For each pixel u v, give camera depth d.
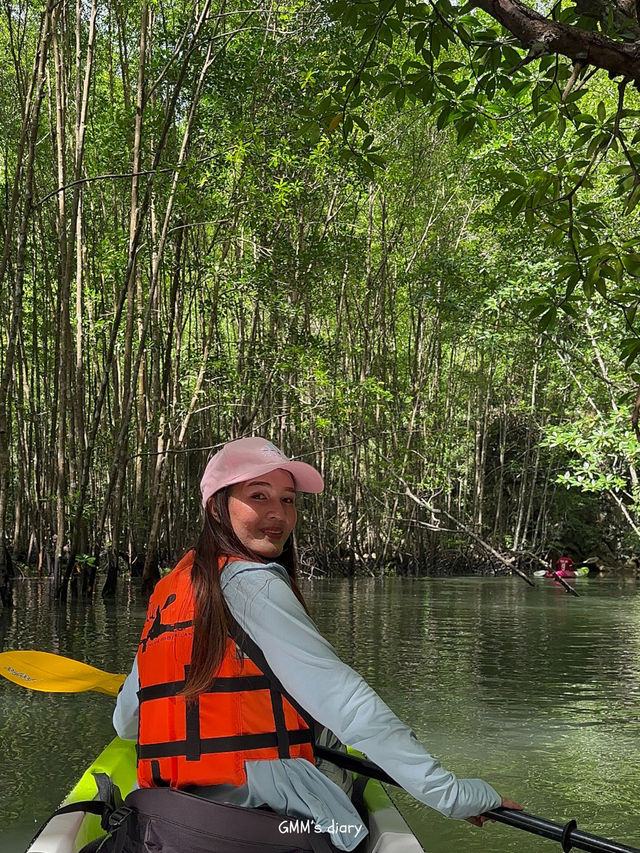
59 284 13.77
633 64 2.14
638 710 6.23
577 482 15.63
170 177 12.62
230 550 2.26
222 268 14.65
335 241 15.62
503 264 16.48
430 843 3.82
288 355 14.92
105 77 16.47
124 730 2.59
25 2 13.25
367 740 2.01
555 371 22.78
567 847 2.12
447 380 26.88
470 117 3.76
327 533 21.95
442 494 24.89
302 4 12.81
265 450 2.33
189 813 2.04
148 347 14.68
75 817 2.41
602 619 12.36
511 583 20.47
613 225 11.63
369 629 10.88
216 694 2.09
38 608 11.93
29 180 10.75
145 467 16.88
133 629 9.73
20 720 5.72
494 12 2.19
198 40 12.59
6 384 11.28
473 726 5.72
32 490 18.39
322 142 12.93
